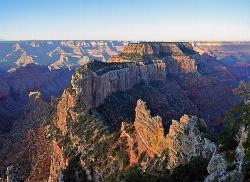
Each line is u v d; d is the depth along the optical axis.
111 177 109.00
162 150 94.94
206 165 70.19
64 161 139.38
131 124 126.31
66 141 154.00
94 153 126.06
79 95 178.38
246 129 59.78
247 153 54.72
